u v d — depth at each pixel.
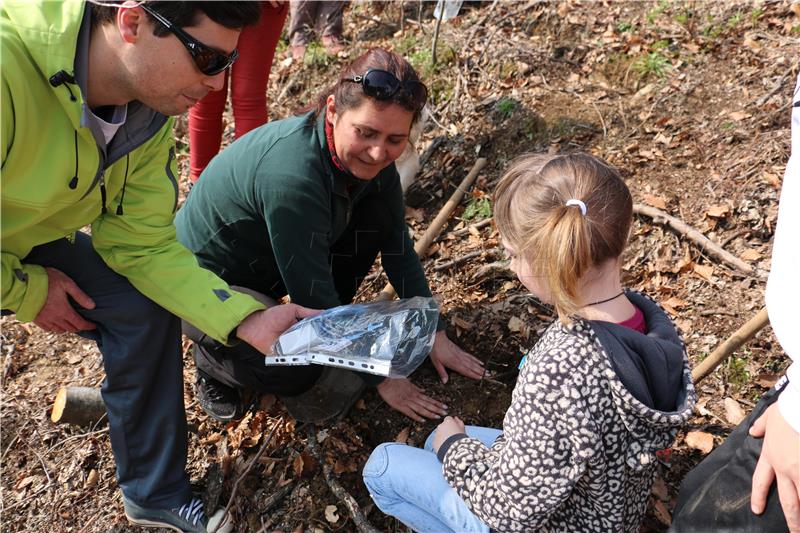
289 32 5.43
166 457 2.40
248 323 2.24
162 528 2.58
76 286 2.18
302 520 2.56
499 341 3.01
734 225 3.21
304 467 2.68
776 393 1.49
